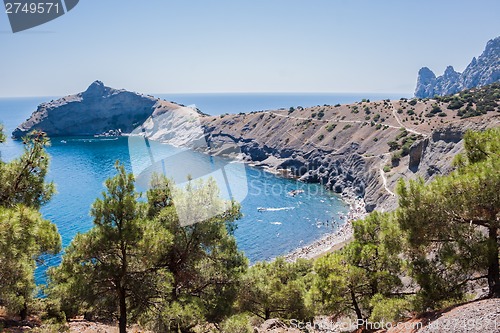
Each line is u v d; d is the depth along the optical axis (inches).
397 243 558.3
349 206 3853.3
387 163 4160.9
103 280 450.3
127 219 446.6
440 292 488.4
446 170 2650.1
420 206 480.4
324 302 666.8
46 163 444.1
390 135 4795.8
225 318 524.4
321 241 2832.2
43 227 404.5
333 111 6515.8
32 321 613.9
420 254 533.0
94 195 3553.2
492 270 464.1
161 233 448.1
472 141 546.6
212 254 549.0
